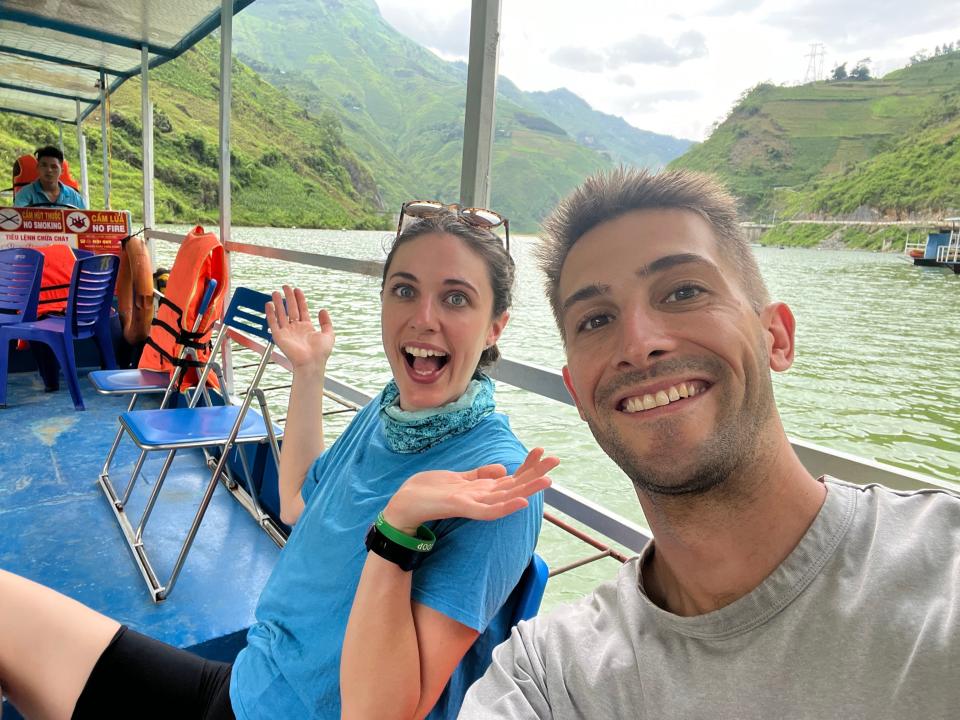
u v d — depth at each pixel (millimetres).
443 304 1219
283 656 1199
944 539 672
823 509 699
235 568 2387
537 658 837
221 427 2486
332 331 1754
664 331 674
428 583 986
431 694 977
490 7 1968
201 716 1339
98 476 3119
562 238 791
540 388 1857
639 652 749
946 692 571
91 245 5707
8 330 4055
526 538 1030
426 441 1201
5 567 2291
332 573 1190
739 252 720
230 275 4293
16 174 7289
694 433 664
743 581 710
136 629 1984
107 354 4582
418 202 1330
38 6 5348
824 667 627
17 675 1378
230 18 4000
